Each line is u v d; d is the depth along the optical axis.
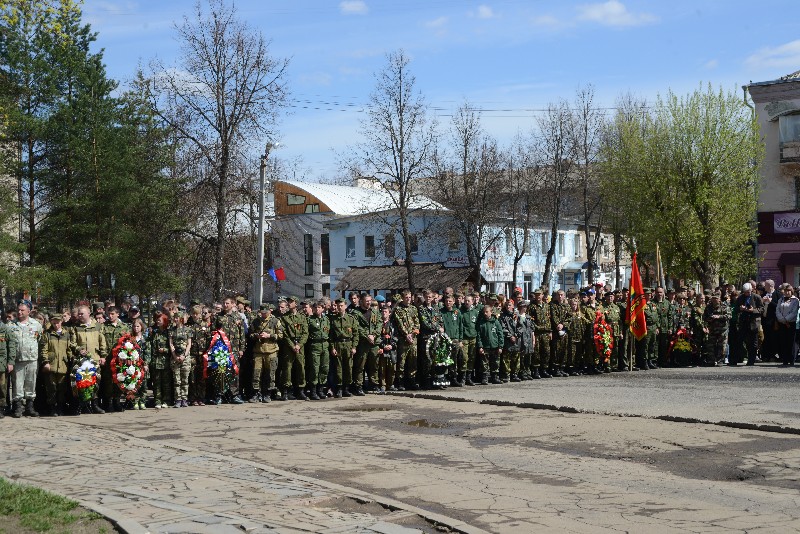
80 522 7.50
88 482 9.63
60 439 13.42
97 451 12.09
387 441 12.93
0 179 39.03
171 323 18.33
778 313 25.03
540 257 67.31
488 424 14.49
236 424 15.12
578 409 15.65
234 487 9.32
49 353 17.05
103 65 39.81
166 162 40.06
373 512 8.37
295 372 19.30
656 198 44.47
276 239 59.75
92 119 38.03
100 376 17.59
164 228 39.66
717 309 26.20
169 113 39.28
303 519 7.87
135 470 10.41
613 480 9.94
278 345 19.23
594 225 72.06
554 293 23.88
